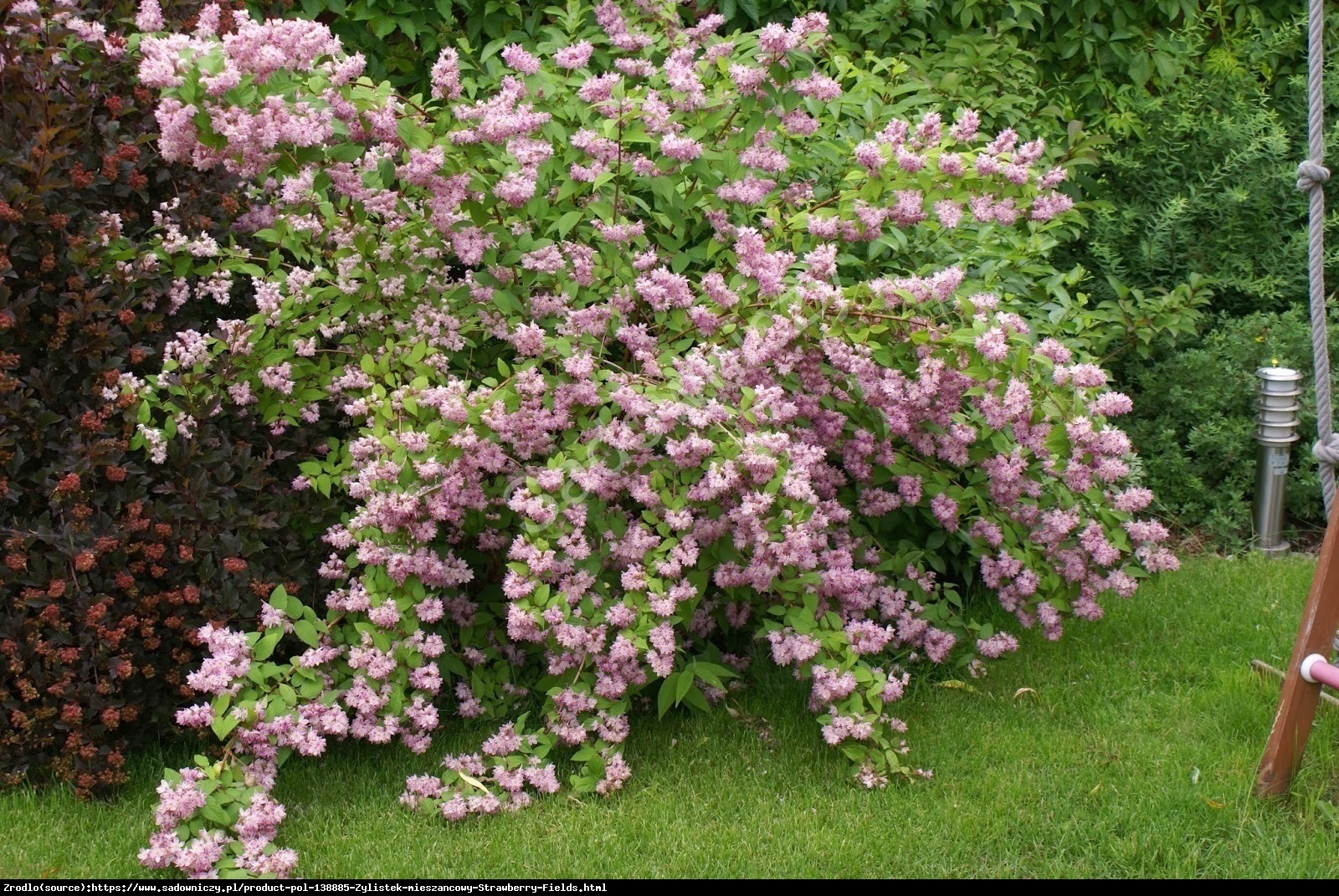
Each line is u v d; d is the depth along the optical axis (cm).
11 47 352
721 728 383
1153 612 455
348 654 352
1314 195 345
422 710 347
